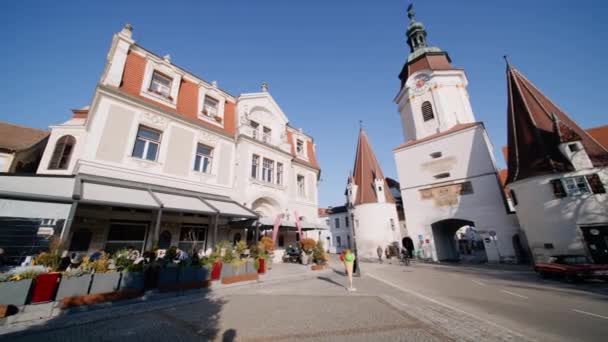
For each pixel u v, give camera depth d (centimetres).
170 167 1455
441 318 641
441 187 2894
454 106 3152
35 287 632
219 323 600
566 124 1972
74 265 870
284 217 1988
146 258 912
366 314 673
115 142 1266
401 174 3234
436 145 3012
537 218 1852
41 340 494
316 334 529
